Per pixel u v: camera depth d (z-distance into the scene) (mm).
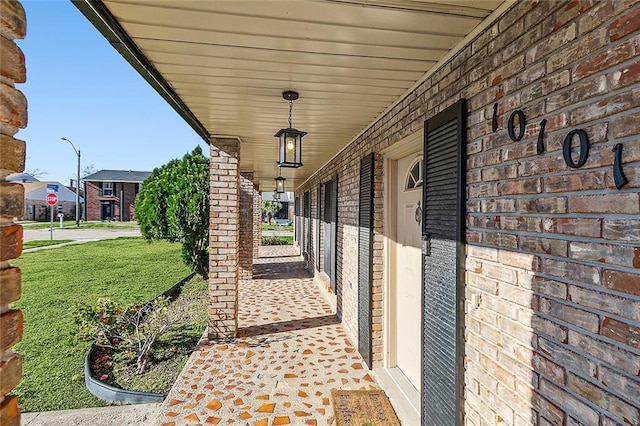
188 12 1636
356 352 4027
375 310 3619
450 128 2004
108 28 1725
